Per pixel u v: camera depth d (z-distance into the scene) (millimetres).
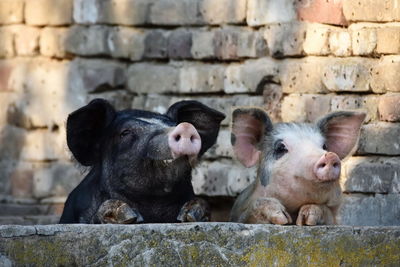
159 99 14594
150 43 14703
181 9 14391
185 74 14305
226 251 9406
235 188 13531
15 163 15719
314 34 12820
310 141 10789
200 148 10281
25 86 15633
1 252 9234
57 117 15297
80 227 9305
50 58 15500
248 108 11117
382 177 11875
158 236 9328
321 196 10469
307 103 12844
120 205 10164
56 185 15281
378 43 12141
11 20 15750
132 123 10547
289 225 10102
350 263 9547
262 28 13523
